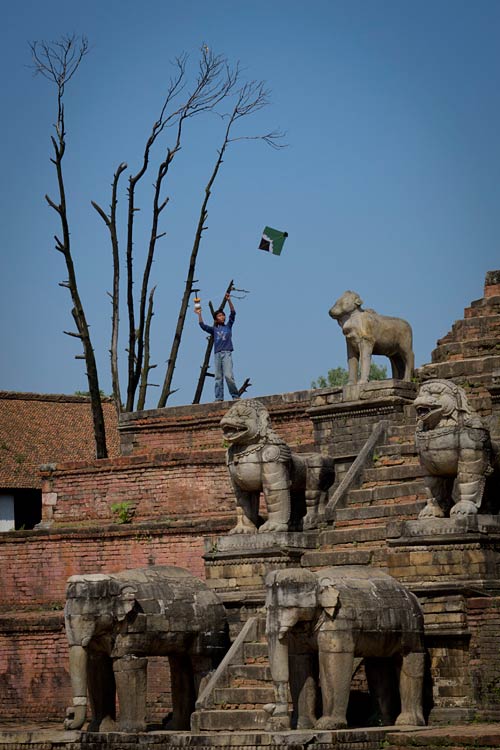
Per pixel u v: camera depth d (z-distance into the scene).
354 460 26.34
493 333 28.11
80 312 36.88
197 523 27.88
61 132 37.75
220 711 21.41
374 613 20.45
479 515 21.97
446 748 18.69
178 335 39.34
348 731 19.56
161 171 39.09
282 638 20.06
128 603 21.69
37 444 46.00
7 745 21.88
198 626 22.59
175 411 31.30
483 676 21.00
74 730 21.45
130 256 38.78
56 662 27.72
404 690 20.91
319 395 27.44
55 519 30.83
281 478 24.33
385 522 24.33
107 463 30.22
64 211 37.50
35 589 29.70
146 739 20.91
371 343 27.00
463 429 22.38
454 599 21.33
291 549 23.88
